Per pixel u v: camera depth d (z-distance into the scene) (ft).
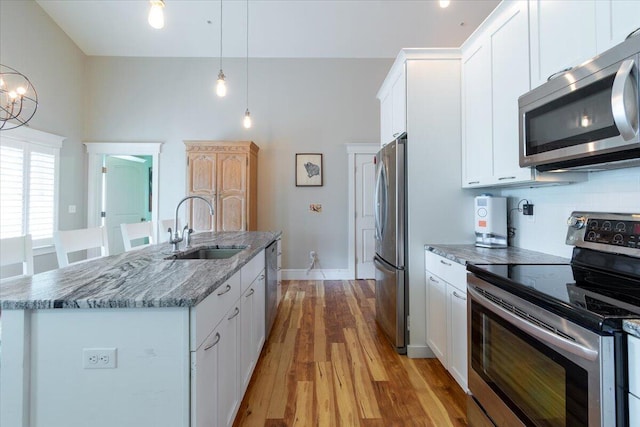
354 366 7.13
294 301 12.22
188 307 3.28
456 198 7.52
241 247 7.51
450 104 7.49
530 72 5.12
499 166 5.94
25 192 12.26
